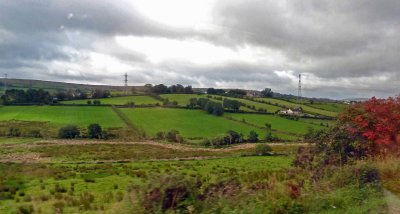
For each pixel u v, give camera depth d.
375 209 7.79
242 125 114.56
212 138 96.69
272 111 134.00
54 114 121.31
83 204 15.24
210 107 128.38
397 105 13.72
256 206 7.61
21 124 107.69
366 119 13.38
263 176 17.14
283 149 78.88
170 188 7.67
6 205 18.81
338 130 13.35
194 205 7.51
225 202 7.63
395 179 9.54
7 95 141.75
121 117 120.19
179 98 154.12
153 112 128.00
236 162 58.16
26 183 31.30
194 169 46.94
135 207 7.52
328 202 8.22
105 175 39.66
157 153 76.62
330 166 10.65
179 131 107.38
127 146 87.31
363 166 9.68
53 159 64.19
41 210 15.48
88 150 78.12
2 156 66.94
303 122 117.12
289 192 8.35
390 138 12.98
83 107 130.75
